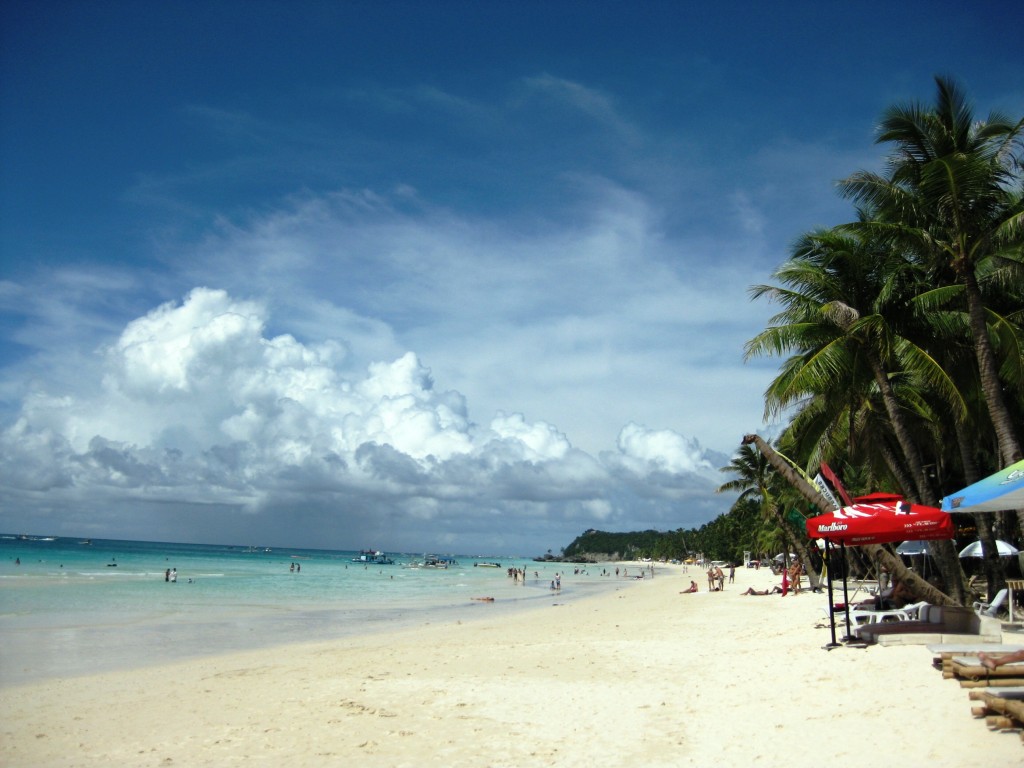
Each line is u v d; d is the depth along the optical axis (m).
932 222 18.59
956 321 19.45
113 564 83.81
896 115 17.47
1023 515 15.75
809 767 7.18
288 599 42.69
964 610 12.30
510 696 11.60
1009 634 13.34
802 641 15.08
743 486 49.06
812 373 18.42
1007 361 17.98
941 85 17.23
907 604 15.52
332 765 8.38
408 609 37.47
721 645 16.39
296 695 12.48
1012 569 26.28
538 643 19.16
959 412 18.19
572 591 60.00
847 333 18.44
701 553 175.00
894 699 8.94
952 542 17.44
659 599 42.66
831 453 24.59
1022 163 16.44
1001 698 7.64
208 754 9.04
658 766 7.71
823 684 10.26
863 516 12.17
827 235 19.14
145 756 9.08
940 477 29.31
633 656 15.52
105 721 11.16
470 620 30.50
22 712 11.93
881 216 19.33
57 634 23.19
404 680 13.46
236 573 76.00
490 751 8.63
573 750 8.48
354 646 20.95
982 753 6.86
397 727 9.91
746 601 34.12
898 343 18.61
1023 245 17.70
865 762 7.11
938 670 9.90
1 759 9.09
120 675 15.91
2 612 29.12
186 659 18.64
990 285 20.05
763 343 19.56
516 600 46.34
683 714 9.73
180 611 32.34
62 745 9.74
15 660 18.09
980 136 17.39
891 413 18.39
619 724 9.48
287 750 9.04
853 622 17.58
